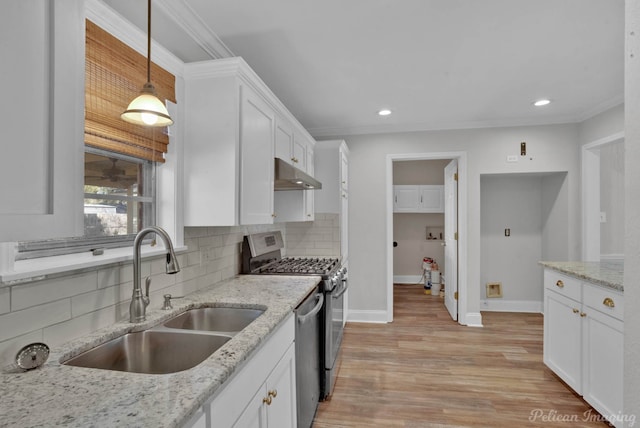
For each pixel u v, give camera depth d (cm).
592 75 247
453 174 397
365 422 198
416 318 399
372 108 320
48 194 58
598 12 170
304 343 179
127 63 131
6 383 84
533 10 168
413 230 593
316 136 398
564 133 354
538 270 425
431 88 271
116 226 140
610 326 185
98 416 69
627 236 58
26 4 55
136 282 131
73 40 62
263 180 200
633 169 57
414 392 231
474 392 231
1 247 91
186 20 165
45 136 58
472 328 362
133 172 150
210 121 167
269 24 178
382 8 166
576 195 353
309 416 187
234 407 97
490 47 206
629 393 57
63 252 116
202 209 168
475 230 370
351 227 393
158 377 86
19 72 54
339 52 211
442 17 174
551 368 249
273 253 295
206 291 188
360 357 289
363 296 390
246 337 112
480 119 357
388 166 385
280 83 260
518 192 429
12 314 95
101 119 119
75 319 114
